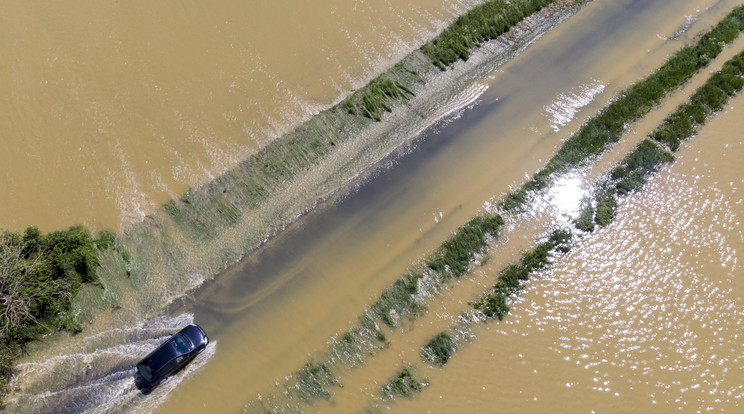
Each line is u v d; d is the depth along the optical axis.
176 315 28.48
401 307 30.19
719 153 37.25
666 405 28.78
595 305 31.34
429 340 29.53
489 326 30.27
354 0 40.91
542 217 33.97
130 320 27.95
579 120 37.91
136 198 30.92
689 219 34.56
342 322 29.41
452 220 33.25
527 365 29.31
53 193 30.33
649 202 34.97
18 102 32.78
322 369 28.08
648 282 32.28
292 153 33.97
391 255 31.69
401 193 33.91
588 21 43.34
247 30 38.22
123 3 37.84
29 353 26.23
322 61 37.72
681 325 31.09
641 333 30.69
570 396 28.66
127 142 32.56
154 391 26.50
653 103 38.84
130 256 29.19
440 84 38.56
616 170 35.75
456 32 40.66
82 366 26.53
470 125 37.03
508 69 40.00
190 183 31.92
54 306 26.62
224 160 32.97
